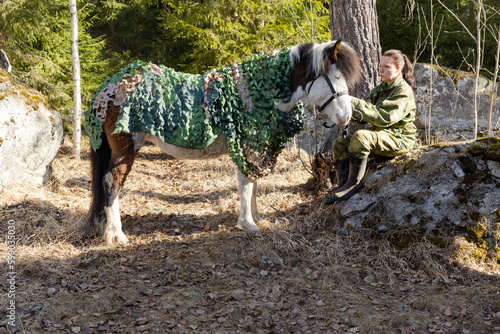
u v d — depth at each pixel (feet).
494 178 11.96
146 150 31.58
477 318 9.37
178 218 15.34
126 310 9.79
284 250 12.51
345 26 15.58
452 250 11.44
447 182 12.24
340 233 13.02
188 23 30.78
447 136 22.54
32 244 12.72
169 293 10.44
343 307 9.96
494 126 22.72
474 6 30.35
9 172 15.85
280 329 9.22
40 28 27.32
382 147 12.23
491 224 11.59
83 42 32.14
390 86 11.91
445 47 33.12
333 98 11.34
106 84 12.83
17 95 16.33
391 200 12.55
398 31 32.32
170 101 12.09
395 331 9.06
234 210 15.74
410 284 10.84
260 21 31.76
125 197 17.85
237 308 9.82
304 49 11.88
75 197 16.98
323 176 16.14
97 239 13.08
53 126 17.53
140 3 38.45
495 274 10.93
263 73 12.21
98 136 12.57
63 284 10.65
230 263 11.84
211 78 12.34
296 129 13.07
